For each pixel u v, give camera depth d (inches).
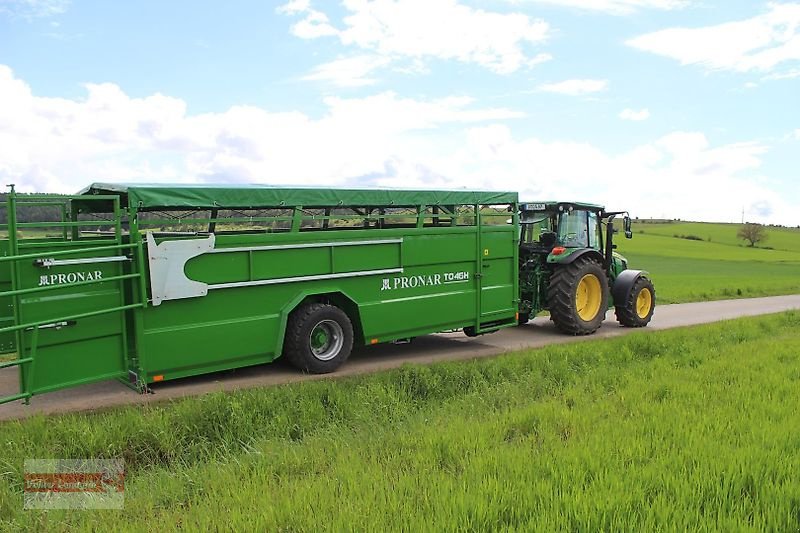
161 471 214.5
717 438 212.8
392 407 287.4
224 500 176.4
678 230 4008.4
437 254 391.5
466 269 409.1
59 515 177.2
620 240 3292.3
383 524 151.1
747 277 1393.9
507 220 440.8
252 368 349.4
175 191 287.7
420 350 422.0
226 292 306.7
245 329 312.5
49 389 259.8
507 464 190.5
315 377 327.9
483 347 435.8
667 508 156.6
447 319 398.6
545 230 514.9
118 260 279.1
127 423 240.7
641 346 422.3
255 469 205.3
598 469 185.6
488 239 422.0
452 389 321.7
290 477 199.8
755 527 148.8
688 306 759.1
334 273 343.3
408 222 409.4
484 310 420.8
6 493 191.6
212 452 242.5
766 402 260.1
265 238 316.8
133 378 292.0
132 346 289.6
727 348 420.8
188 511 173.3
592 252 497.7
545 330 519.8
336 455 219.0
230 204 302.8
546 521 150.2
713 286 1035.3
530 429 242.7
